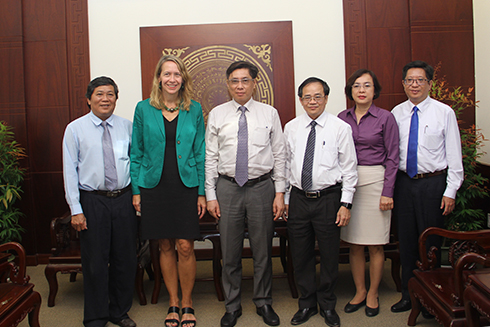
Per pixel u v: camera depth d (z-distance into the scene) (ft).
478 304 5.17
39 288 10.02
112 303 7.90
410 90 8.00
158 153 7.41
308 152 7.54
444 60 11.27
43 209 11.61
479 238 7.04
